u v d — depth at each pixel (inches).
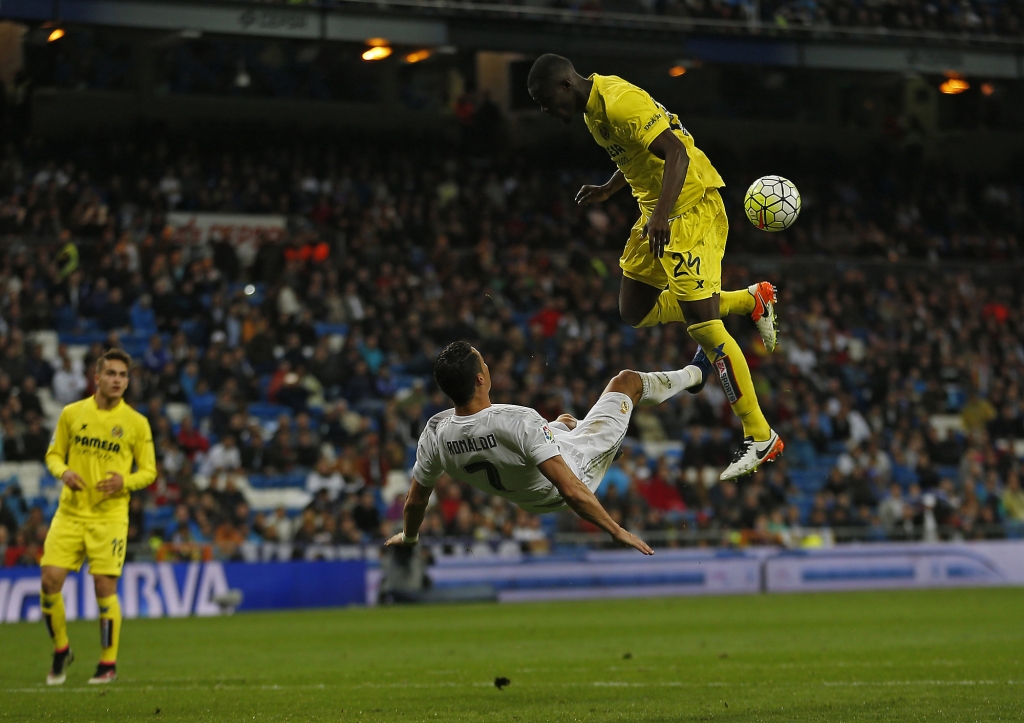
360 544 1374.3
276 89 2055.9
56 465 620.4
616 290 1908.2
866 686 563.5
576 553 1465.3
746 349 1875.0
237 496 1387.8
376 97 2124.8
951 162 2436.0
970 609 1144.8
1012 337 2081.7
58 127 1911.9
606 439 478.9
